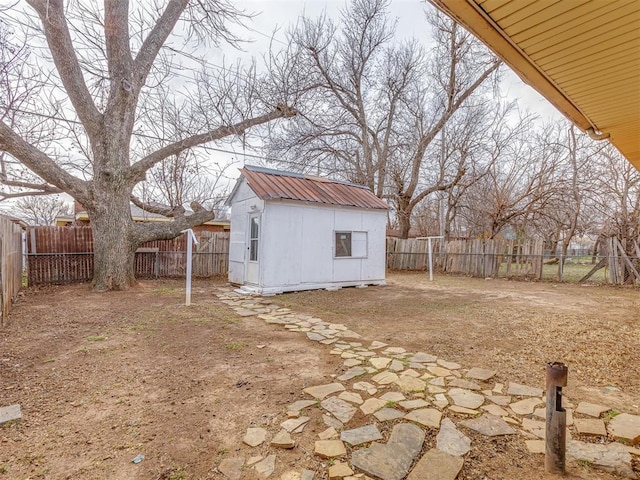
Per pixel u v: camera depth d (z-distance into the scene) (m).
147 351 4.12
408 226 18.72
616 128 4.29
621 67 2.85
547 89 3.29
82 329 5.03
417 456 2.15
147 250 11.17
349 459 2.13
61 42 7.49
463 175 16.86
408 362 3.81
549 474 2.01
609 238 11.29
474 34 2.45
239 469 2.04
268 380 3.31
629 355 4.11
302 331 5.13
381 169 18.34
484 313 6.52
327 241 9.62
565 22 2.28
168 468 2.05
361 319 5.99
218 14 8.62
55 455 2.15
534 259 12.23
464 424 2.53
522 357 4.03
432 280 12.30
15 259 7.18
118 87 8.28
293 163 16.25
